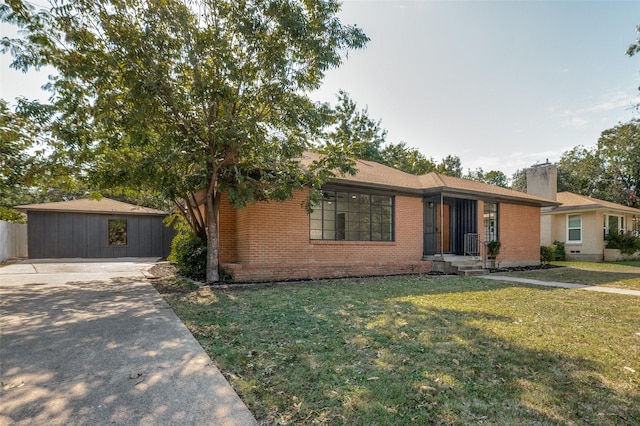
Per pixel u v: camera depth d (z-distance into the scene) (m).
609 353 3.85
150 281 9.36
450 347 3.97
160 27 6.83
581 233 19.86
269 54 7.35
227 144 7.71
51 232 17.11
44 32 6.29
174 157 7.07
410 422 2.42
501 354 3.76
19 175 9.35
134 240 18.80
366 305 6.21
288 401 2.71
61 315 5.41
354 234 11.72
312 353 3.75
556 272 13.01
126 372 3.23
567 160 33.31
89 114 7.20
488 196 13.78
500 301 6.77
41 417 2.42
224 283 8.89
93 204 18.59
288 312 5.64
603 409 2.65
